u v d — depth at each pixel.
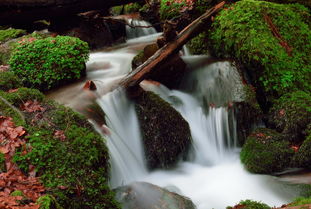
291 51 7.12
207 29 7.59
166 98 6.57
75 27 9.36
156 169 5.98
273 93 6.76
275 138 6.00
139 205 4.48
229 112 6.57
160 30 11.24
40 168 4.25
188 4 8.52
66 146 4.56
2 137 4.59
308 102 6.23
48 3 8.23
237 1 8.18
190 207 4.56
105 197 4.27
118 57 8.32
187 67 7.36
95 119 5.51
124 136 5.89
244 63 7.02
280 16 7.52
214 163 6.28
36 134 4.64
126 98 6.10
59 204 3.87
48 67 6.54
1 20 8.12
